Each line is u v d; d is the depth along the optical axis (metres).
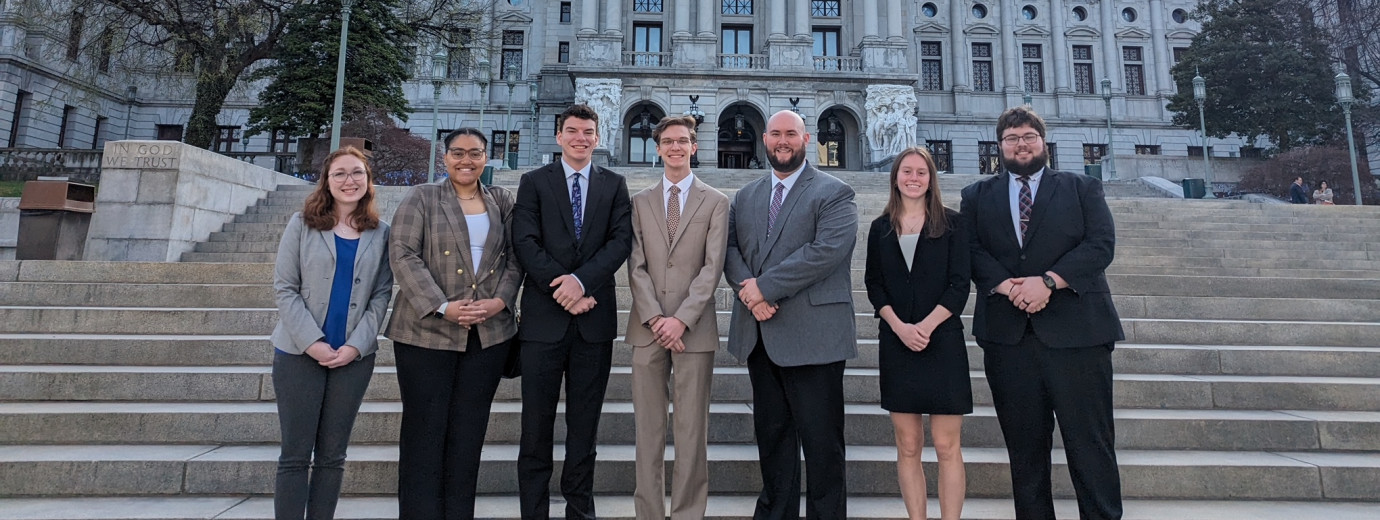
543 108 33.00
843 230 3.54
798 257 3.46
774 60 30.50
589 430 3.51
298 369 3.26
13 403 4.66
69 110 30.19
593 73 29.20
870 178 19.73
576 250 3.58
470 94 33.22
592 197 3.67
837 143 31.33
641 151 30.27
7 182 16.39
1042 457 3.48
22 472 3.84
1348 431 4.50
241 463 3.95
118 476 3.90
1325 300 6.71
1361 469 4.05
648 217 3.76
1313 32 26.77
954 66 35.69
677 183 3.78
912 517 3.53
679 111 29.53
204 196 10.03
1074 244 3.55
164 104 32.94
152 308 6.04
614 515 3.73
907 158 3.67
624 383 4.93
